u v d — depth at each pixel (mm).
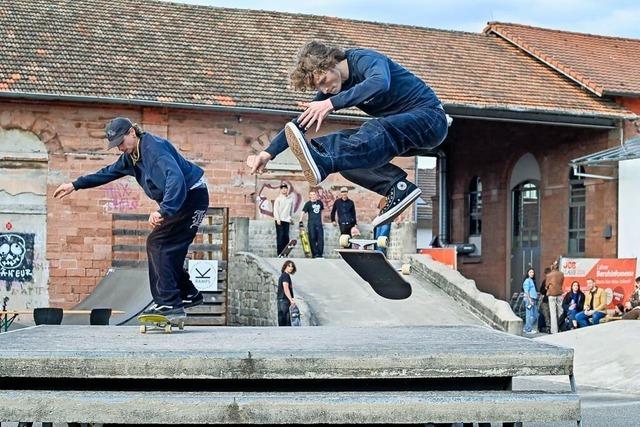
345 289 22016
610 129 30047
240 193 25641
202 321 20797
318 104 5512
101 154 24344
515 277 34938
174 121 24984
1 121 23719
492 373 4762
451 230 38312
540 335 23141
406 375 4707
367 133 5746
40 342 5129
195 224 6715
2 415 4586
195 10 30172
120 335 5777
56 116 24031
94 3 28781
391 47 31141
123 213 24188
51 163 24016
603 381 14367
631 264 23188
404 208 6340
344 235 6387
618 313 22688
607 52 34625
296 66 5984
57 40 25953
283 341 5277
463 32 34500
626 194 28312
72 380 5016
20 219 23953
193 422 4594
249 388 5059
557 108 28719
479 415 4699
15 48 24953
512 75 31109
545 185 33062
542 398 4727
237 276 23109
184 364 4609
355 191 26812
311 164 5516
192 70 26172
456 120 34562
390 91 5938
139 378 4758
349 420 4633
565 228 32000
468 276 37188
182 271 6805
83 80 24203
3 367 4582
